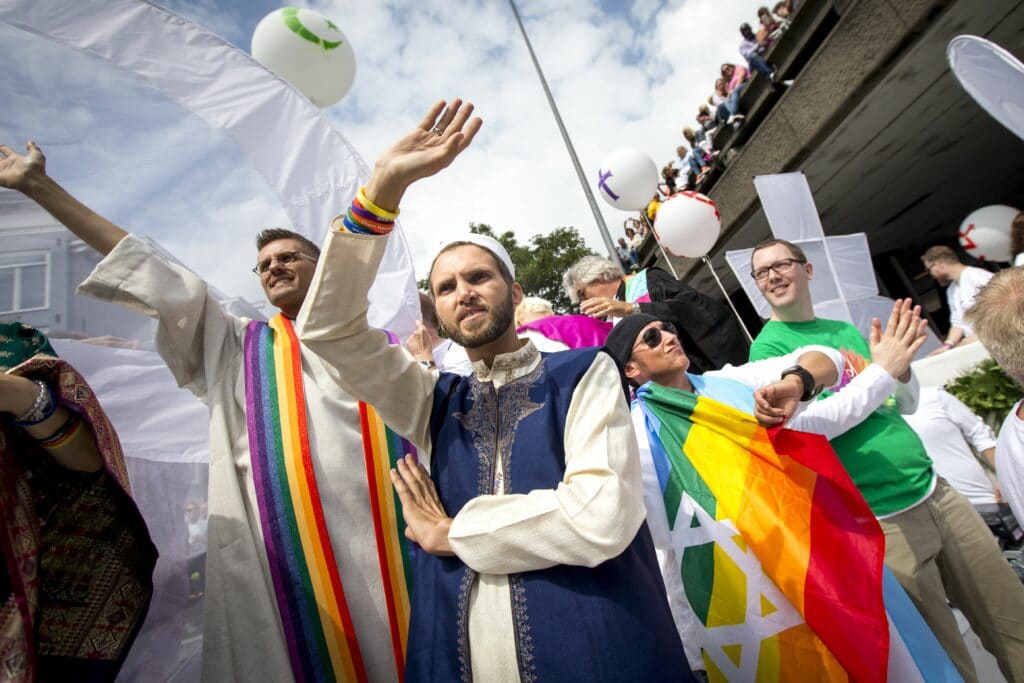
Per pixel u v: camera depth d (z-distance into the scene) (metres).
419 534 1.10
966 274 4.12
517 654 0.95
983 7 5.07
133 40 1.80
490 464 1.15
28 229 1.60
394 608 1.41
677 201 4.12
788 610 1.38
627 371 1.84
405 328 2.08
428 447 1.33
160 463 1.77
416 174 1.04
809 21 6.75
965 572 1.71
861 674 1.26
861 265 4.46
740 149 8.36
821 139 6.80
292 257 1.71
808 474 1.45
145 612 1.27
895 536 1.67
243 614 1.30
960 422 2.85
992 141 7.41
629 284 3.31
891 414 1.85
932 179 8.23
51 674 1.12
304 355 1.61
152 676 1.58
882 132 6.79
